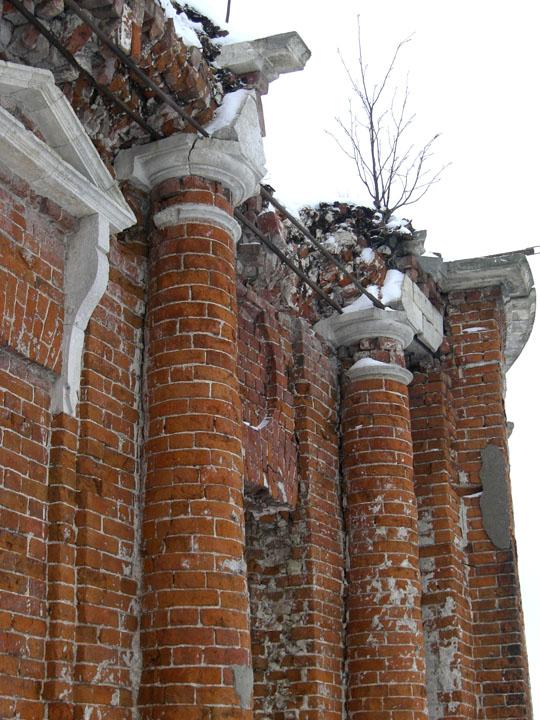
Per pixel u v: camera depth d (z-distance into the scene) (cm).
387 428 848
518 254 970
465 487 948
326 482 825
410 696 778
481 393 967
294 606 770
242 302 764
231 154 646
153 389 623
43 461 544
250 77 675
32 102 549
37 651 510
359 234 866
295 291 814
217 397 618
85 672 528
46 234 570
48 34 541
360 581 813
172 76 609
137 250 654
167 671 562
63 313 571
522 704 883
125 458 601
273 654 763
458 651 874
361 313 854
